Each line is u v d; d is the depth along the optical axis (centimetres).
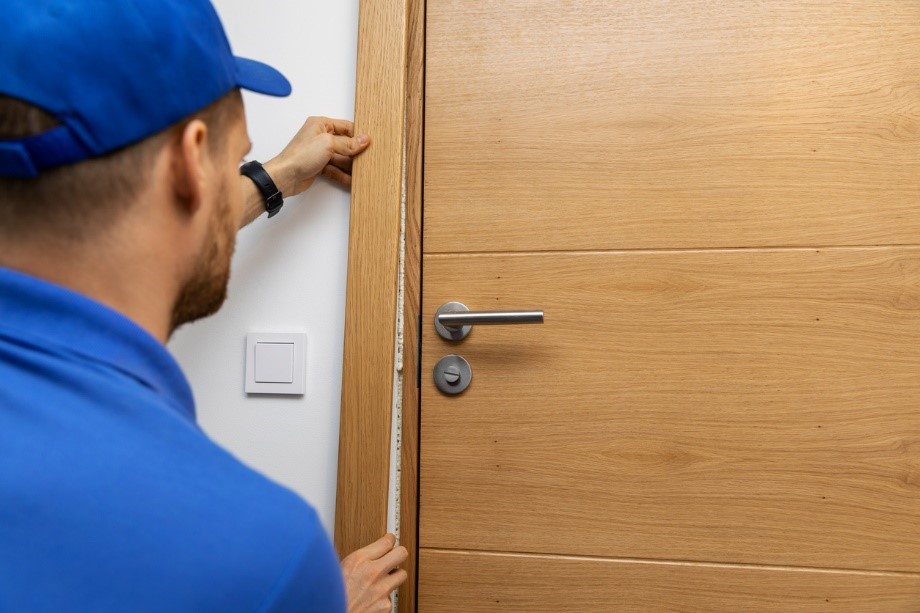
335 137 102
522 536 99
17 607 35
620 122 102
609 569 97
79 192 45
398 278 104
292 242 106
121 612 36
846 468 94
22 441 39
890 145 96
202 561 38
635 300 100
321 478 102
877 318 95
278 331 105
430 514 101
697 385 98
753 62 100
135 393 43
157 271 49
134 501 38
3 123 42
